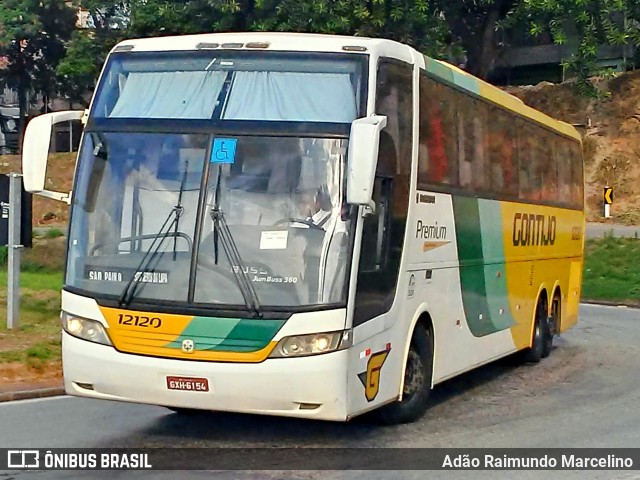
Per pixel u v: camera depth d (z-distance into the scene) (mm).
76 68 32000
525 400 12352
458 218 11430
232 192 8508
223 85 8977
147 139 8805
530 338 15078
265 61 9031
